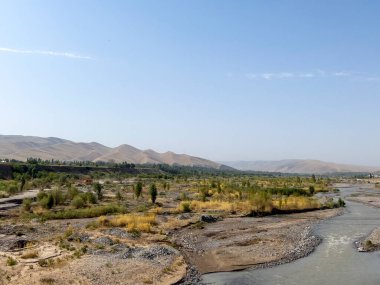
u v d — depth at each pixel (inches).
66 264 1471.5
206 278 1449.3
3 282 1227.2
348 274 1488.7
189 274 1481.3
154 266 1515.7
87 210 2952.8
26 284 1219.9
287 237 2182.6
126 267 1477.6
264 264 1643.7
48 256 1581.0
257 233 2311.8
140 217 2522.1
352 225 2635.3
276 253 1819.6
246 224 2657.5
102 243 1875.0
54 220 2711.6
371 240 2082.9
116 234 2124.8
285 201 3472.0
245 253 1825.8
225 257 1752.0
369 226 2593.5
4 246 1749.5
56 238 1958.7
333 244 2018.9
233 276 1475.1
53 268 1409.9
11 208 3198.8
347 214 3225.9
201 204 3378.4
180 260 1636.3
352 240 2119.8
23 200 3395.7
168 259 1635.1
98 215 2915.8
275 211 3287.4
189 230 2401.6
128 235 2102.6
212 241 2089.1
